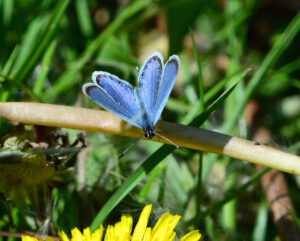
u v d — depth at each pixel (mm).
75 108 206
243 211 239
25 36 258
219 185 238
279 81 268
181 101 260
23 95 240
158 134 200
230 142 203
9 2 260
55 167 207
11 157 201
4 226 220
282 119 263
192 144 203
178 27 254
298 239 219
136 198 226
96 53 260
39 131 206
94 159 233
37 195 221
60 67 260
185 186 234
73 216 220
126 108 198
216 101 205
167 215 200
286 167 200
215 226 227
